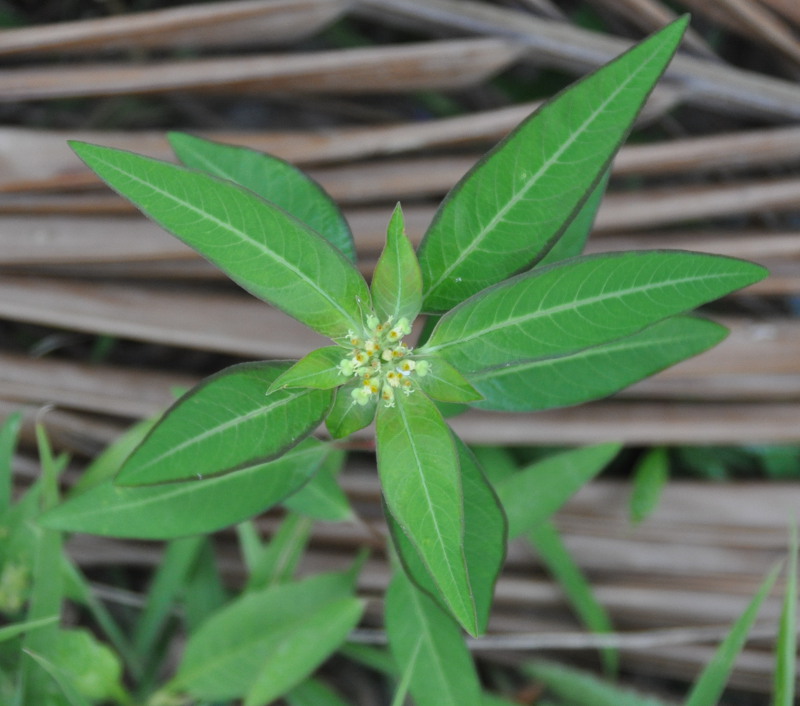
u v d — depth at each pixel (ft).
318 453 2.10
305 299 1.93
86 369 2.43
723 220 2.73
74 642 2.21
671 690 2.74
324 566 2.50
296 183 2.08
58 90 2.38
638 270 1.89
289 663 2.20
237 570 2.53
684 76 2.43
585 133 1.91
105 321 2.40
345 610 2.21
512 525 2.24
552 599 2.48
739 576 2.46
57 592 2.19
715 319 2.43
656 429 2.43
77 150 1.88
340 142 2.39
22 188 2.37
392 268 1.91
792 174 2.59
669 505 2.47
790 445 2.48
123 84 2.38
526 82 2.90
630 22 2.57
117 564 2.53
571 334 1.90
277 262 1.91
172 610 2.48
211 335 2.40
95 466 2.29
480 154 2.49
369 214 2.42
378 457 1.92
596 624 2.42
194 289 2.42
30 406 2.42
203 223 1.90
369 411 1.96
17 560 2.26
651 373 2.12
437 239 1.95
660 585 2.47
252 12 2.37
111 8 2.89
